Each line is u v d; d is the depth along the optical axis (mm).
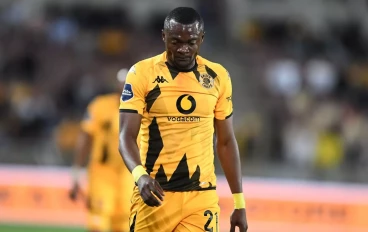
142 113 19859
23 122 66500
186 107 19797
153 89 19766
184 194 19938
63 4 83438
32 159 62000
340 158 66688
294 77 76625
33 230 46719
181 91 19812
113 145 32594
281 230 51094
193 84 19906
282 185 52750
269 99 75562
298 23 84750
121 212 32656
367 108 74125
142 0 85312
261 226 51281
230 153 20828
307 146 66750
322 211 51844
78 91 71375
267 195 51594
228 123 20688
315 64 77062
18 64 74750
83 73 74688
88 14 83188
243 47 82062
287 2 87438
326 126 68188
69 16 82938
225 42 82375
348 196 52219
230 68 79312
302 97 72938
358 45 86125
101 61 77188
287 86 76125
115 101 32906
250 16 86250
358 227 51938
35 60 75562
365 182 62938
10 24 78875
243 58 80750
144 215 20250
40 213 51125
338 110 71438
